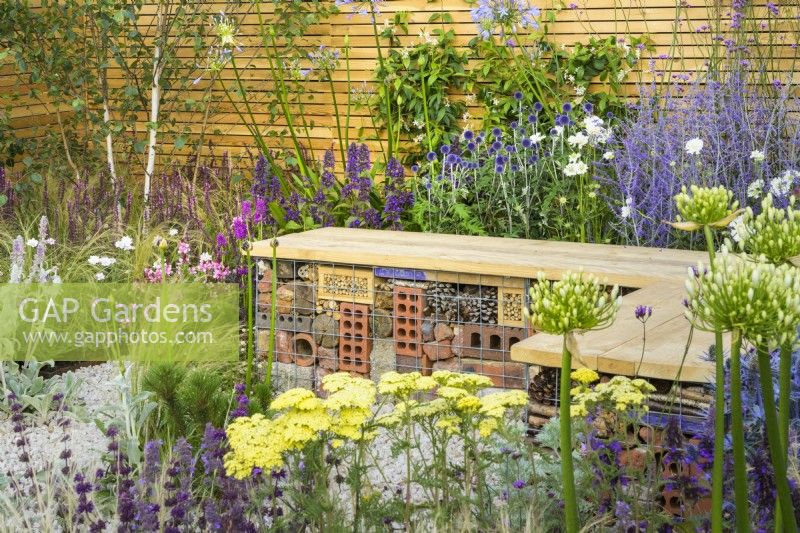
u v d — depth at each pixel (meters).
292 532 2.80
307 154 8.39
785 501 1.77
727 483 2.51
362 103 8.20
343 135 8.52
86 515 3.07
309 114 8.58
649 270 4.51
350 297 5.22
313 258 5.20
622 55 7.34
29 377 5.05
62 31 7.80
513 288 4.79
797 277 1.76
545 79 7.57
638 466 3.03
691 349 3.34
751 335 1.76
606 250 5.10
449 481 3.03
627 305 4.04
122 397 4.19
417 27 8.08
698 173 6.14
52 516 3.17
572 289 1.93
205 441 2.97
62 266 6.20
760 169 5.91
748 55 6.83
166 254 6.67
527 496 2.92
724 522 2.53
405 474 3.80
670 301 4.07
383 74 7.98
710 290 1.79
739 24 6.82
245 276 5.69
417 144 8.10
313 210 6.93
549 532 2.84
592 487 2.79
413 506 2.89
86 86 8.04
